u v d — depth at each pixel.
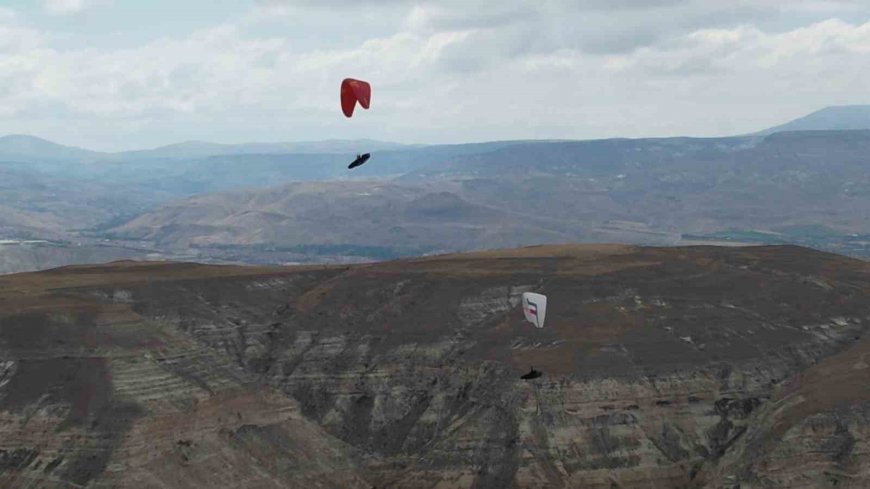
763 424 141.25
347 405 157.00
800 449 132.00
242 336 168.62
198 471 129.88
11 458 129.12
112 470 125.81
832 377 144.50
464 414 148.12
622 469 138.25
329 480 138.50
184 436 132.62
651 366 151.00
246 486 130.88
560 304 168.50
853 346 160.00
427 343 162.88
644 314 166.00
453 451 140.50
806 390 142.62
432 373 158.25
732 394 149.62
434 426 150.12
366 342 165.75
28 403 134.12
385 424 153.38
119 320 147.62
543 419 142.25
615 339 156.75
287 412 144.75
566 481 135.25
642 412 145.38
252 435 138.75
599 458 139.12
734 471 133.75
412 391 157.12
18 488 125.56
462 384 153.50
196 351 147.88
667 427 144.50
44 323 144.75
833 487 128.25
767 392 150.25
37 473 126.81
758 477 130.62
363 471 142.88
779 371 154.75
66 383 136.38
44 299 154.12
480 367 153.62
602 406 144.75
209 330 166.25
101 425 130.50
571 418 142.88
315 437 144.12
